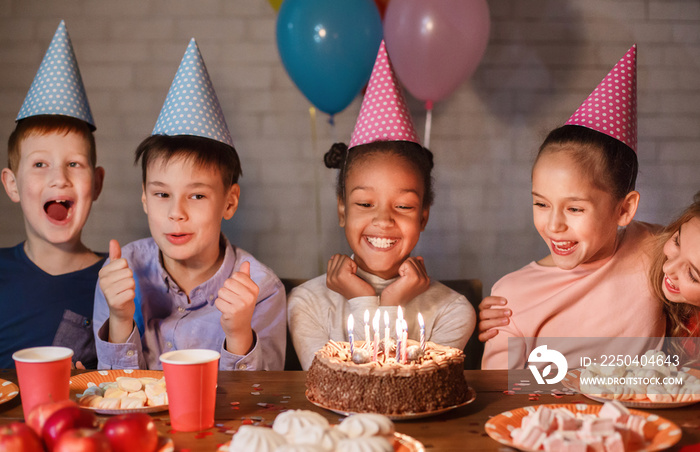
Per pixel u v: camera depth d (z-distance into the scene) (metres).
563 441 0.67
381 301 1.57
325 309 1.60
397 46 2.00
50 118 1.63
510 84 2.44
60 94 1.61
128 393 0.88
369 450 0.63
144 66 2.42
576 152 1.52
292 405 0.91
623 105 1.48
